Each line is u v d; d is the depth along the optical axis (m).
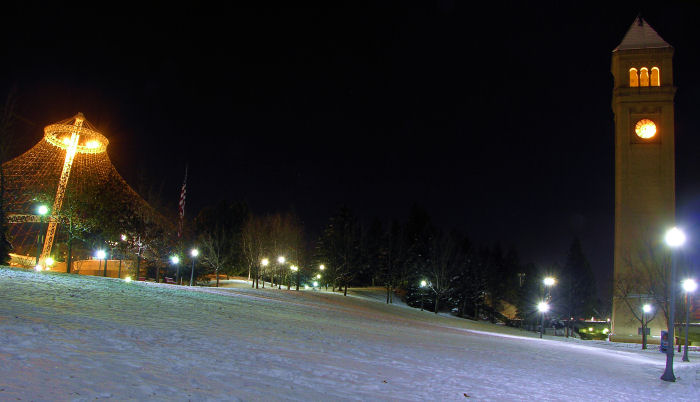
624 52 65.94
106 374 8.15
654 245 60.56
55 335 11.02
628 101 64.38
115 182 42.41
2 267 32.09
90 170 39.97
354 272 76.81
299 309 32.78
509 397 11.40
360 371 12.19
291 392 8.93
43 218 35.84
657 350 42.16
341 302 50.62
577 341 49.31
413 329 30.86
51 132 36.59
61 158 37.34
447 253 73.81
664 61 65.12
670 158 62.69
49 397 6.45
